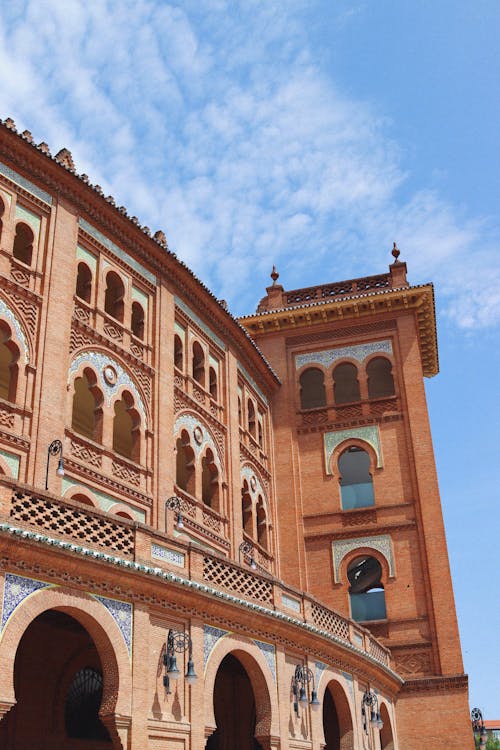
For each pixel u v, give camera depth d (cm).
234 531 2805
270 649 1944
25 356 2030
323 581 3331
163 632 1605
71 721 1936
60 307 2164
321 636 2131
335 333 3775
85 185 2333
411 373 3600
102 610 1462
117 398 2325
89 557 1422
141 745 1457
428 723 2981
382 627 3194
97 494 2133
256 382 3475
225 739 2484
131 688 1468
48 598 1358
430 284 3659
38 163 2217
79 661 1941
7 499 1342
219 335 3059
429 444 3453
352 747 2253
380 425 3553
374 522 3381
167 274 2698
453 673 3041
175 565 1705
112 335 2380
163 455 2425
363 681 2523
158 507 2336
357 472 3606
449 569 3216
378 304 3722
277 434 3612
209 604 1717
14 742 1758
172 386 2575
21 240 2267
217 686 2502
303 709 2027
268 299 3928
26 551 1322
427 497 3356
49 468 1969
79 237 2338
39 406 2000
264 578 2022
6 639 1264
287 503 3475
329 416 3619
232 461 2916
